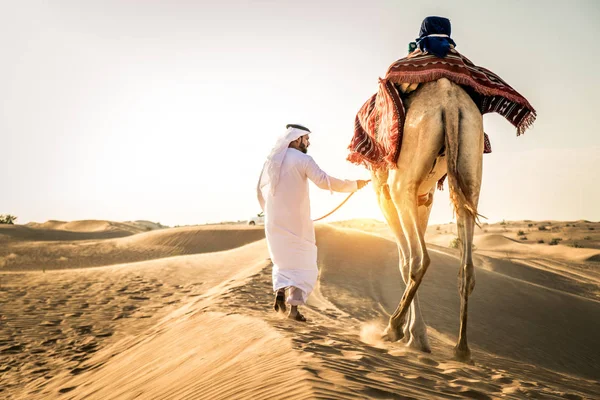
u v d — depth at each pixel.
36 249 48.72
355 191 8.11
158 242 52.88
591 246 96.62
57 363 11.12
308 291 8.16
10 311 16.94
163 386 5.83
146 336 10.93
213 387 4.72
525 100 6.66
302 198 8.09
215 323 8.20
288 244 8.08
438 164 6.55
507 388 5.06
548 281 43.94
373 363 4.93
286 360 4.70
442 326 17.36
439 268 27.19
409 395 3.78
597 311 24.28
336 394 3.49
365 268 26.20
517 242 92.12
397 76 6.56
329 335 6.64
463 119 6.25
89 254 47.56
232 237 53.19
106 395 6.75
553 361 16.09
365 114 7.50
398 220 7.59
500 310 21.22
